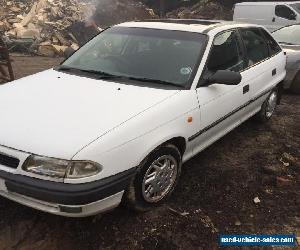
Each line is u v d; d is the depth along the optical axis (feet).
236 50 15.87
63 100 11.77
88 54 15.17
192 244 11.27
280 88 20.66
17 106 11.54
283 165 16.24
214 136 15.08
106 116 10.94
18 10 58.75
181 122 12.32
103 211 10.59
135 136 10.77
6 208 12.21
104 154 10.03
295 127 20.54
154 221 12.05
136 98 12.00
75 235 11.33
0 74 31.27
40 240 11.11
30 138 10.12
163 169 12.31
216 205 13.12
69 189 9.66
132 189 11.27
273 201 13.53
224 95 14.48
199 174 14.98
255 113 18.84
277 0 66.59
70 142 9.93
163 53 14.05
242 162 16.24
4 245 10.89
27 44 46.91
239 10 50.39
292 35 28.96
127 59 14.23
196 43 14.08
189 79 13.10
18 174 10.05
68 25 55.21
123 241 11.20
